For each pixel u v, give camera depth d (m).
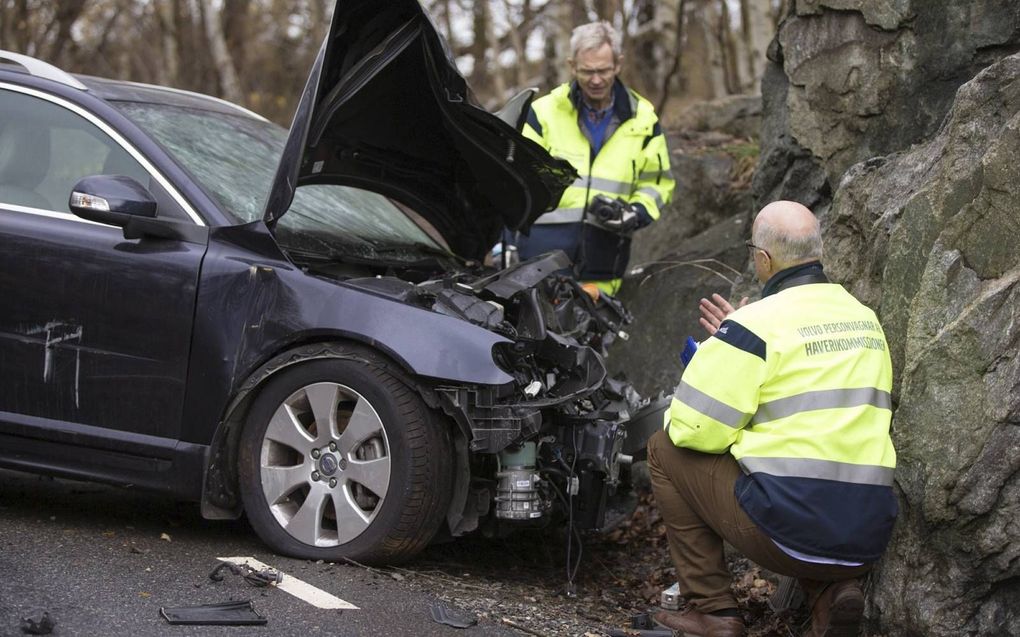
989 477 3.70
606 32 6.38
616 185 6.50
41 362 4.66
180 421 4.52
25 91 4.96
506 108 5.84
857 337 3.77
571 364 4.65
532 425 4.32
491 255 6.57
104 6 16.64
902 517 3.97
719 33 11.84
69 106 4.89
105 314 4.58
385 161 5.43
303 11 18.14
